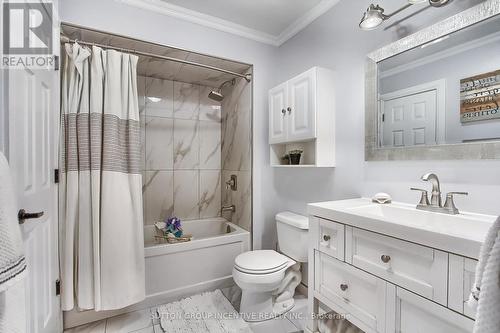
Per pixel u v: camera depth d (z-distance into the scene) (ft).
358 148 4.99
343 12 5.36
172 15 6.05
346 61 5.26
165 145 8.60
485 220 3.01
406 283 2.82
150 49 6.18
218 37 6.70
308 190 6.29
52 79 4.36
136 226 5.24
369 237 3.24
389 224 2.97
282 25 6.82
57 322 4.61
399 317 2.93
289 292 6.00
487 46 3.20
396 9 4.32
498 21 3.11
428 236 2.59
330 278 3.92
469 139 3.37
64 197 4.78
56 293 4.58
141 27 5.69
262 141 7.43
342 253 3.67
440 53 3.69
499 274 1.61
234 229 7.80
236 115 8.30
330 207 3.99
